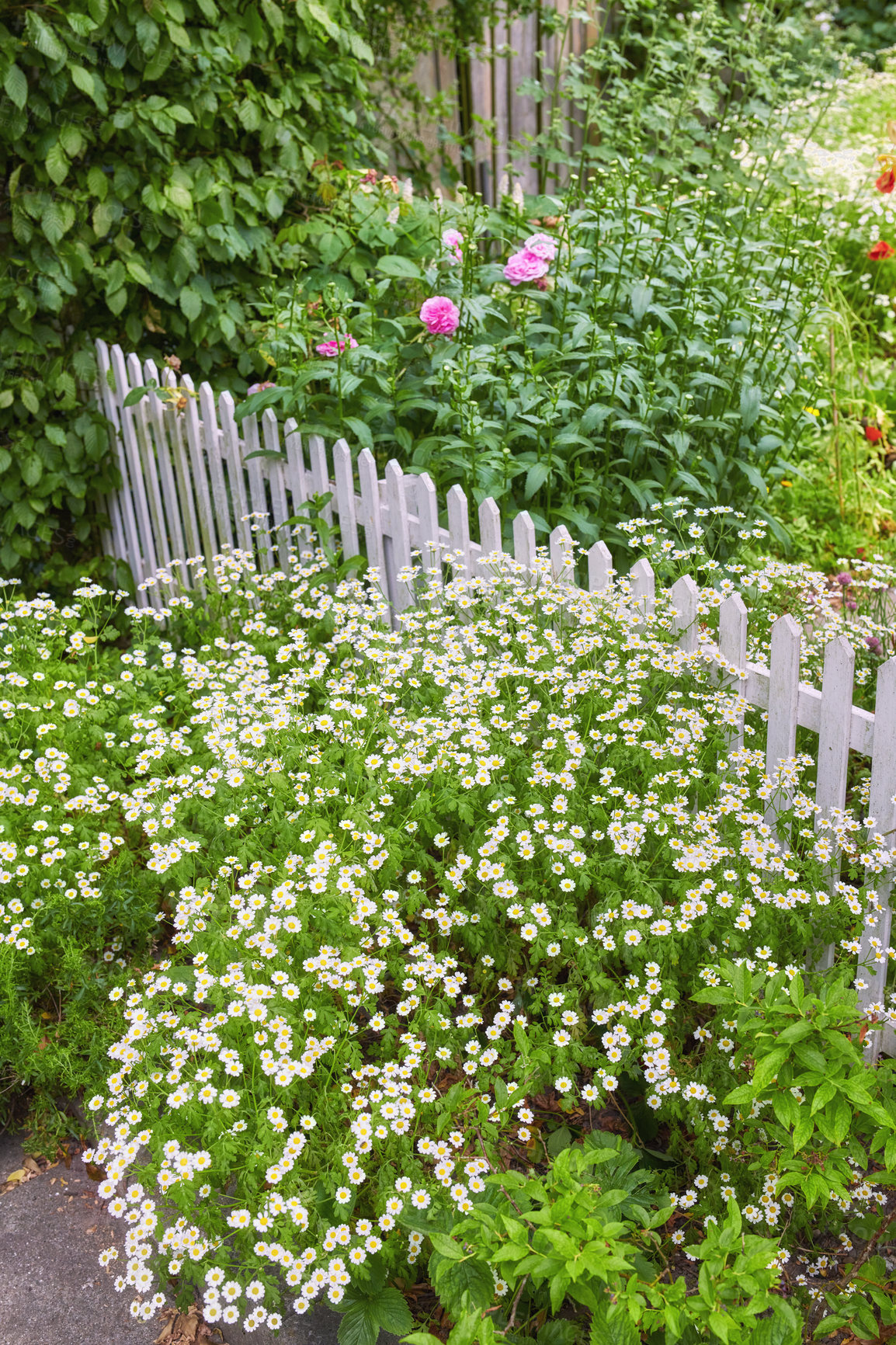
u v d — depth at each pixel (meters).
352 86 5.45
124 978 2.69
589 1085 2.27
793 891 2.37
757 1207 2.20
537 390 3.86
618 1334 1.75
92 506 5.40
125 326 5.04
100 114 4.61
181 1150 2.09
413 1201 2.01
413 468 3.61
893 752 2.40
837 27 9.89
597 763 2.80
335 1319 2.20
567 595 3.02
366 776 2.73
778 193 5.80
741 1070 2.27
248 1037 2.26
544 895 2.51
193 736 3.13
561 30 6.98
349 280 4.87
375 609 3.25
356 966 2.30
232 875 2.73
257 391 4.27
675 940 2.40
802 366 4.79
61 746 3.16
